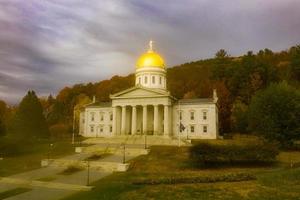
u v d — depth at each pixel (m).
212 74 141.38
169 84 148.38
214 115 92.94
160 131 94.88
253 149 47.66
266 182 32.44
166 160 54.00
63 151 70.06
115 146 71.81
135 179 39.97
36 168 55.00
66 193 38.22
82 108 124.38
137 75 103.88
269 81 122.50
